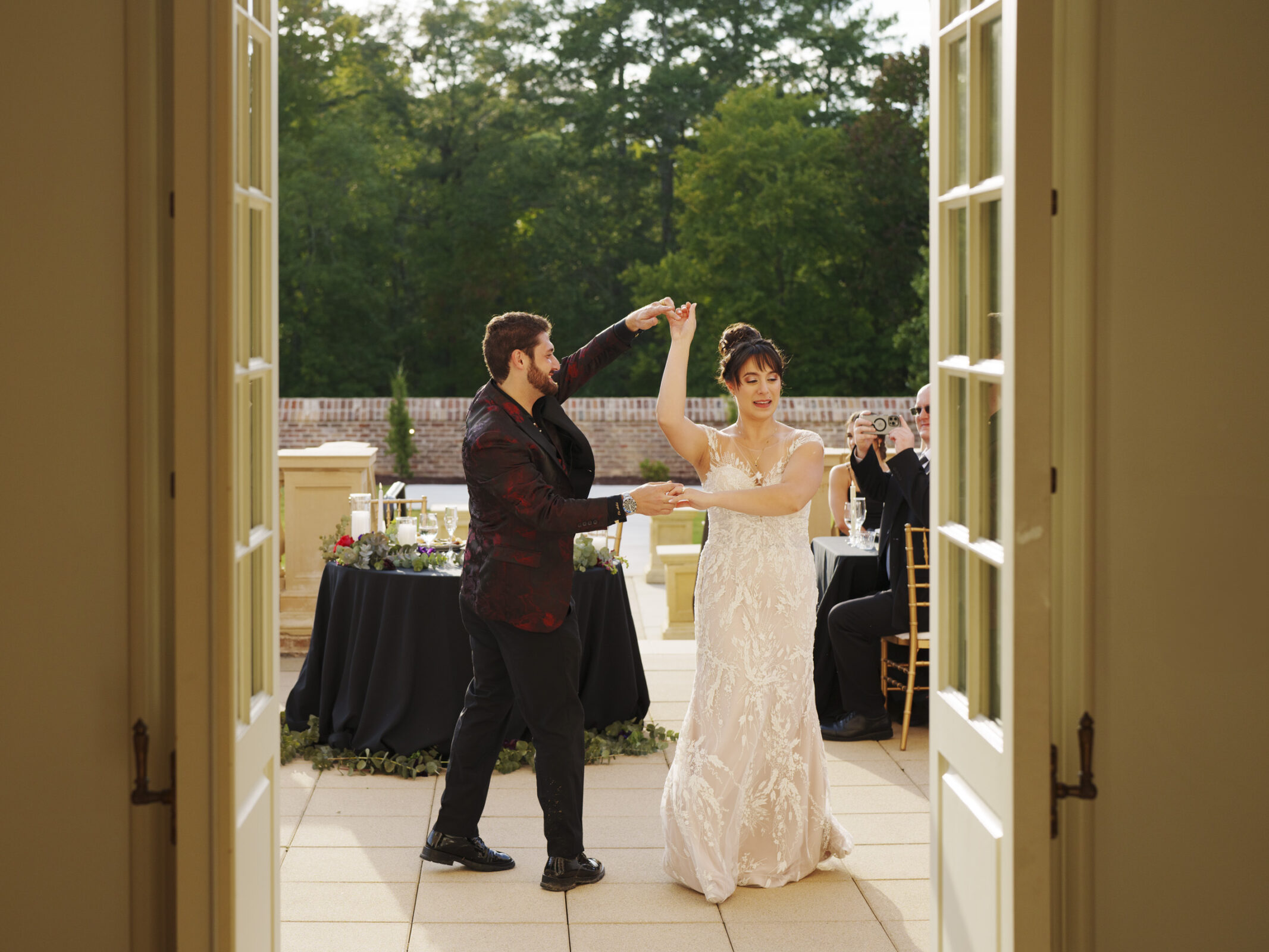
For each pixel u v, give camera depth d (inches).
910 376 1063.6
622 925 130.0
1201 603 91.7
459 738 143.3
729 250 1117.1
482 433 133.1
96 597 89.0
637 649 200.7
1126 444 90.7
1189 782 92.7
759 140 1104.2
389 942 125.3
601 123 1183.6
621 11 1184.2
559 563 135.8
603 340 147.3
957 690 106.1
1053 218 89.1
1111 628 91.8
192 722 85.9
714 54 1194.6
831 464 326.6
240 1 91.0
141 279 87.3
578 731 139.4
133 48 86.5
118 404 88.1
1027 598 86.8
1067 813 92.7
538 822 161.2
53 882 90.4
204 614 85.6
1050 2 84.4
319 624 196.1
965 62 99.7
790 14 1187.9
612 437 743.7
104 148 87.0
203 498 85.0
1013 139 85.4
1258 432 90.7
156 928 91.3
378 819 161.2
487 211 1162.0
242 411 92.3
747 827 140.1
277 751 102.7
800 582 139.0
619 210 1208.2
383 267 1168.2
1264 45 88.7
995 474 97.0
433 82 1192.8
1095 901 93.2
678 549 289.0
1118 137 89.0
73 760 89.8
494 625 136.6
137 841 90.4
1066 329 90.2
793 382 1131.3
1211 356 90.2
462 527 315.9
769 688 137.9
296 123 1126.4
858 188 1118.4
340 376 1157.7
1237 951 93.7
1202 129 89.0
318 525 265.0
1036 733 87.1
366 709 184.4
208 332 84.4
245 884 92.0
